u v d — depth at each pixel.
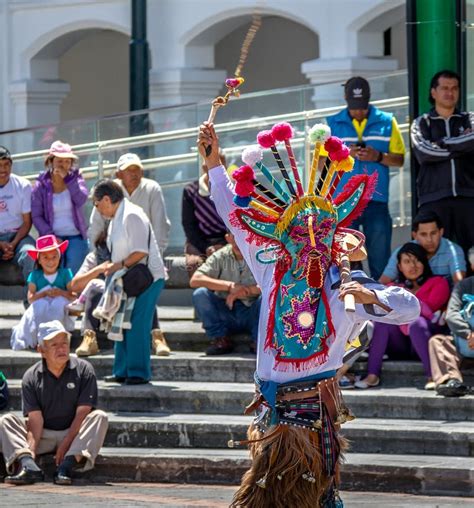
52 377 16.98
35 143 24.81
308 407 11.35
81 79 40.47
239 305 19.34
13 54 37.19
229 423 17.34
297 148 22.69
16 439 16.88
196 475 16.67
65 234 21.94
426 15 19.52
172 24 34.47
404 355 18.58
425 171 19.23
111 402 18.38
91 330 19.62
